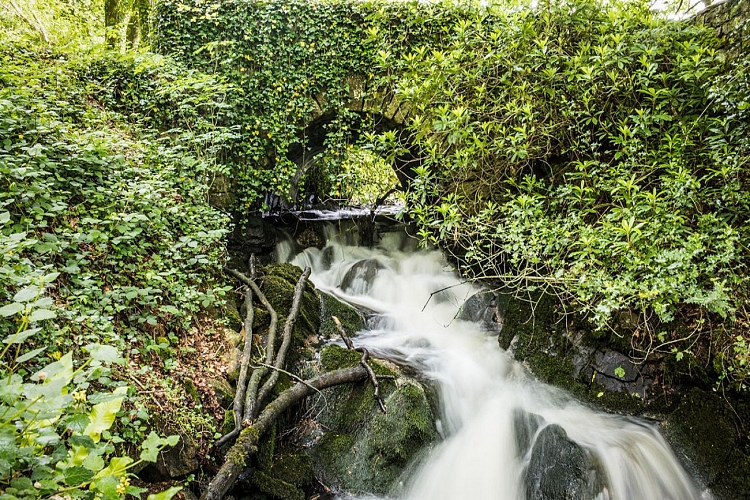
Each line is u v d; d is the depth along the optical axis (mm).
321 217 10406
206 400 3959
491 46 5777
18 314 3016
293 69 7711
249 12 7562
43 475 1749
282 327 5293
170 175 5656
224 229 5336
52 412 1814
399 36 7488
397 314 6762
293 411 4539
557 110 5438
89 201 4387
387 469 4102
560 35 5480
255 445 3695
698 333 4246
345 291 7867
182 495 3229
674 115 4738
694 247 3867
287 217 9961
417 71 5949
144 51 7398
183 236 4961
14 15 9844
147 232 4684
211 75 7117
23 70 5527
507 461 4215
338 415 4574
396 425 4238
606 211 5090
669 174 4613
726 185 4066
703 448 3980
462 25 5832
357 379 4758
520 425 4379
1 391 1737
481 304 6461
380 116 8016
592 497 3578
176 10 7398
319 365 5020
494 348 5691
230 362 4488
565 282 4578
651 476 3863
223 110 7359
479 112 5582
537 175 6074
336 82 7805
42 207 3986
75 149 4609
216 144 7195
